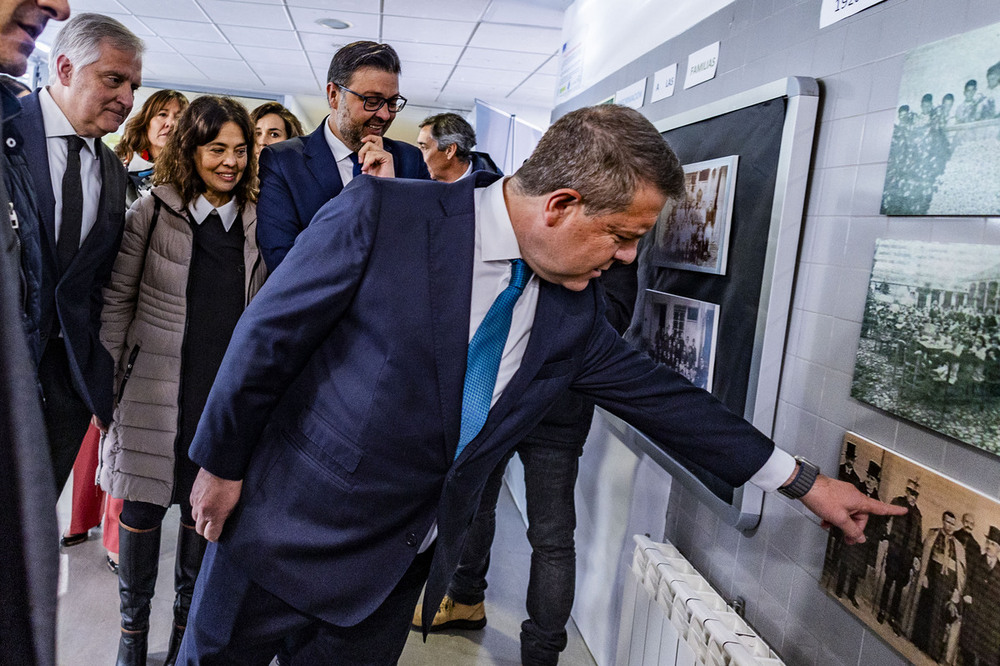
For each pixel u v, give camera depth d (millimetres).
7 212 436
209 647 1303
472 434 1194
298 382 1245
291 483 1220
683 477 1954
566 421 2127
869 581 1321
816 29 1597
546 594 2176
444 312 1129
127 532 2006
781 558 1622
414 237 1134
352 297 1146
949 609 1127
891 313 1304
